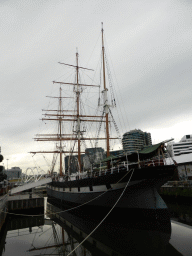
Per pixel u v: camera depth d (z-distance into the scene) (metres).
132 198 19.89
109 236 16.16
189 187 31.14
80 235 17.58
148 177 18.75
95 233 17.28
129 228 17.95
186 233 15.59
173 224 18.39
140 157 22.11
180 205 29.34
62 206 36.50
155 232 16.19
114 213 21.45
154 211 18.81
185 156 45.22
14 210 29.80
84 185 26.59
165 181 19.55
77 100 48.94
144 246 13.36
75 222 23.06
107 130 35.69
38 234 18.91
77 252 13.58
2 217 21.52
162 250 12.42
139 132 147.50
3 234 19.44
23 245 15.66
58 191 39.84
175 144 111.19
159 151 20.22
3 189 27.62
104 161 26.12
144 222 19.09
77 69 51.47
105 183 22.16
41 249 14.59
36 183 34.34
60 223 23.50
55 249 14.48
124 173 19.81
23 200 30.61
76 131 45.69
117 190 20.91
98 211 24.12
